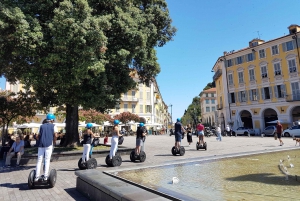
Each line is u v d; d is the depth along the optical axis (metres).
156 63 14.15
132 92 57.78
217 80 45.88
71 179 6.87
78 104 11.27
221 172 5.39
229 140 23.44
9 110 15.71
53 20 8.37
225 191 3.71
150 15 13.20
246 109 37.62
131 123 48.78
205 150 13.66
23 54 8.70
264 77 35.53
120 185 3.98
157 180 4.57
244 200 3.20
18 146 9.93
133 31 10.59
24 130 39.53
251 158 7.64
